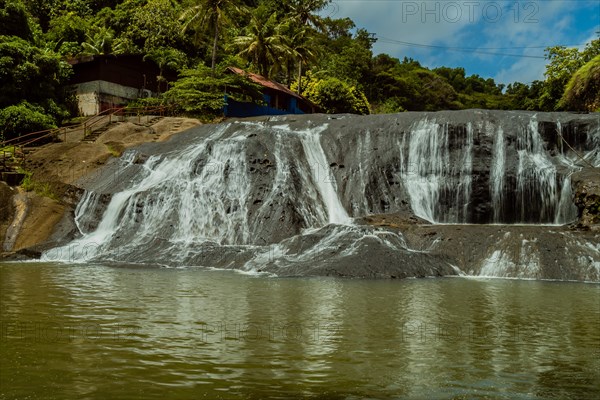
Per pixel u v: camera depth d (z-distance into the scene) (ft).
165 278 42.24
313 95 185.57
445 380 17.01
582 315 29.14
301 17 188.65
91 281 39.75
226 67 139.13
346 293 36.06
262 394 15.23
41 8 182.80
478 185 72.13
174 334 22.63
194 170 71.77
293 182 69.05
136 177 74.02
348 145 78.18
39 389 15.25
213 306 29.78
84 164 80.02
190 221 64.90
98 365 17.75
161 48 151.94
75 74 130.62
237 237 62.03
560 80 148.46
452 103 336.49
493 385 16.61
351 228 56.85
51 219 68.59
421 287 40.14
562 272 48.14
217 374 17.04
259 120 96.89
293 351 20.21
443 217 72.79
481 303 32.99
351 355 19.77
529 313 29.60
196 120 100.78
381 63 315.17
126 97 133.69
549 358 19.94
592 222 55.62
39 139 98.07
